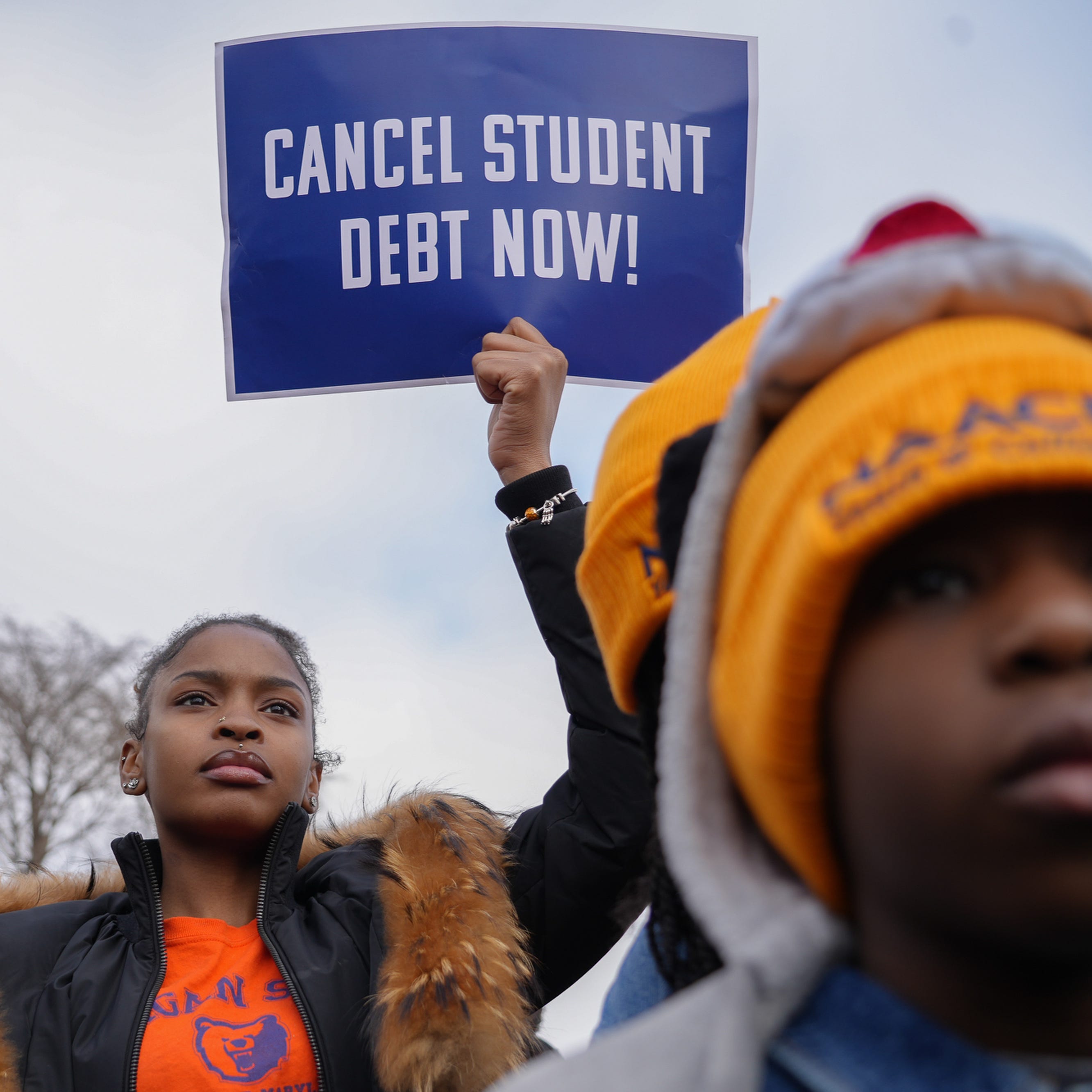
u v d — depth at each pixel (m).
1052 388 0.50
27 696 9.71
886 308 0.55
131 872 2.27
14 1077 2.01
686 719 0.61
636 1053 0.60
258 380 2.79
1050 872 0.44
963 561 0.48
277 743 2.46
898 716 0.48
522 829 2.45
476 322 2.76
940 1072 0.51
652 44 2.91
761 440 0.60
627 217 2.83
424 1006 2.07
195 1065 2.00
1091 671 0.45
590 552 0.93
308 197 2.85
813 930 0.57
